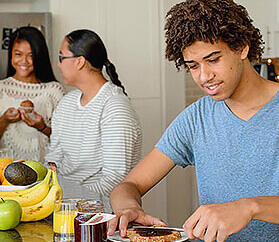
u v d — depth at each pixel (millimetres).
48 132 3559
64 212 1312
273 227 1470
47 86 3637
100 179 2543
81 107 2738
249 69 1481
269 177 1491
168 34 1416
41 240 1354
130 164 2562
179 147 1716
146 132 4191
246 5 4180
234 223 1152
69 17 3965
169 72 4211
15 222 1462
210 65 1354
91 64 2701
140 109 4168
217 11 1326
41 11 4117
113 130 2545
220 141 1578
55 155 2883
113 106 2578
